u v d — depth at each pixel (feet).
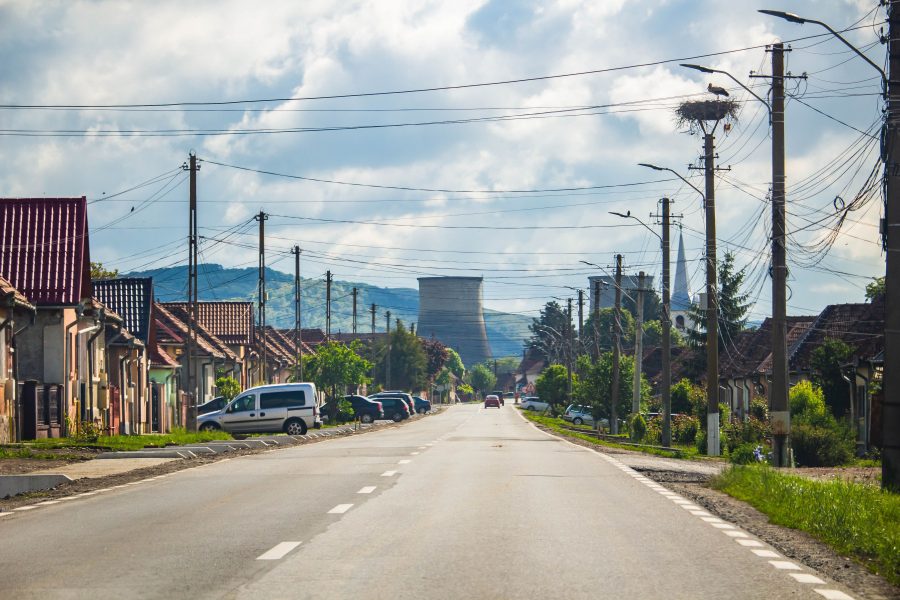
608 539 57.47
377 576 45.09
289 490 85.81
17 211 199.00
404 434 225.97
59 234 196.95
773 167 139.54
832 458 152.05
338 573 45.85
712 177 187.62
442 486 89.56
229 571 46.44
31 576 45.65
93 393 214.69
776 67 139.74
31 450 141.18
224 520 65.57
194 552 52.19
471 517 67.10
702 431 220.02
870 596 42.73
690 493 87.66
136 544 55.26
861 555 54.34
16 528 63.00
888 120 86.17
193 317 228.43
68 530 61.67
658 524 64.59
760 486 84.89
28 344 190.29
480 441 183.32
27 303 174.29
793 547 56.34
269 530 60.54
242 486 89.97
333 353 367.86
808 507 69.77
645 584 43.75
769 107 139.85
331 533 59.16
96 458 135.03
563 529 61.52
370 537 57.57
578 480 97.19
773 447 141.59
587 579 44.75
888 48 86.94
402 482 93.45
